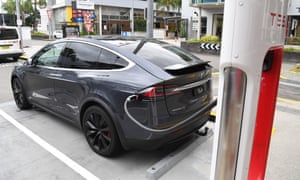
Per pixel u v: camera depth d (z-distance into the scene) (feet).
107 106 9.23
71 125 13.65
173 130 8.67
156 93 8.18
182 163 9.71
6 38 36.58
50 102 13.03
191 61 10.21
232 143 3.53
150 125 8.32
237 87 3.28
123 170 9.39
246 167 3.65
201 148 10.83
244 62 3.12
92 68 10.43
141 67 9.03
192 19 74.64
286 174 8.95
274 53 4.06
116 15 134.82
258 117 4.43
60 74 11.73
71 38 11.97
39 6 140.26
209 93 10.57
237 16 3.04
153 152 10.56
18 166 9.74
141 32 136.15
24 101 15.71
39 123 13.96
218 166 3.72
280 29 3.64
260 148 4.53
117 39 11.32
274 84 4.23
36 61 14.07
